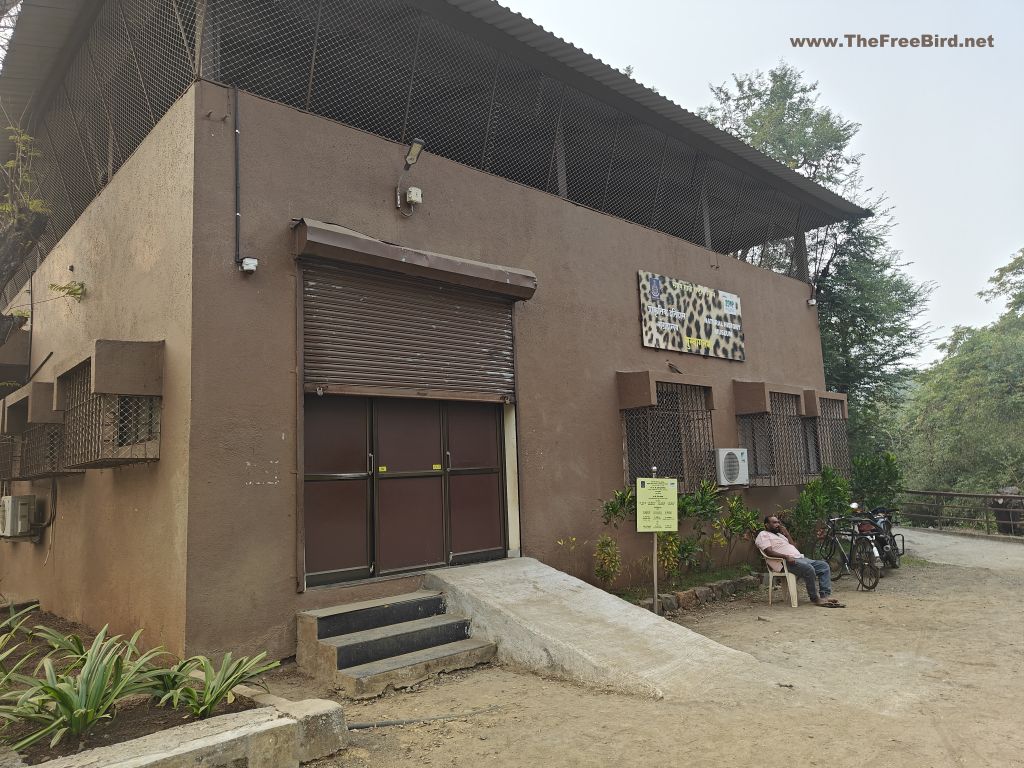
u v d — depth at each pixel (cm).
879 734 413
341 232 623
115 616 633
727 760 377
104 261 754
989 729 421
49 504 866
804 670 566
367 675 499
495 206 805
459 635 604
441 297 731
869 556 979
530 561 750
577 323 884
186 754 323
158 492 572
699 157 1102
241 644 538
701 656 558
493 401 766
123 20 691
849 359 1573
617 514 847
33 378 1023
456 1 701
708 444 1038
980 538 1577
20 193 786
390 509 677
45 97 883
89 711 350
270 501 571
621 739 409
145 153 658
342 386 634
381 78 766
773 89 2059
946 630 707
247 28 639
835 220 1438
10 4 695
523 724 439
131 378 567
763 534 905
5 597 1009
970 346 2266
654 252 1024
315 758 376
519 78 841
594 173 989
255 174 601
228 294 570
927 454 2306
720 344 1112
